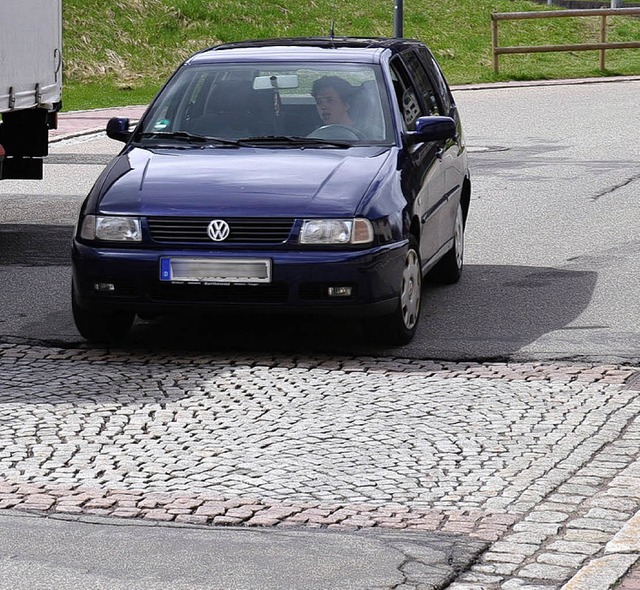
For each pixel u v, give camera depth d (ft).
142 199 47.06
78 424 39.65
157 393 43.04
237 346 49.24
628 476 34.63
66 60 174.81
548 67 187.62
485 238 71.72
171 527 31.12
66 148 112.06
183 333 51.31
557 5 245.24
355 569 28.50
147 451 37.09
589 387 43.42
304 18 202.80
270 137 51.90
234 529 31.01
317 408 41.27
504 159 103.04
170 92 55.01
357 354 47.88
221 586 27.53
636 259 65.26
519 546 29.81
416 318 49.88
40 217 79.92
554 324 52.13
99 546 29.81
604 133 118.42
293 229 45.80
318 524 31.32
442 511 32.17
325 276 45.60
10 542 30.04
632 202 82.53
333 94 53.26
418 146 53.21
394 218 47.29
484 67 188.24
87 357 47.70
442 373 45.34
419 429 39.01
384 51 56.44
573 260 65.31
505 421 39.73
